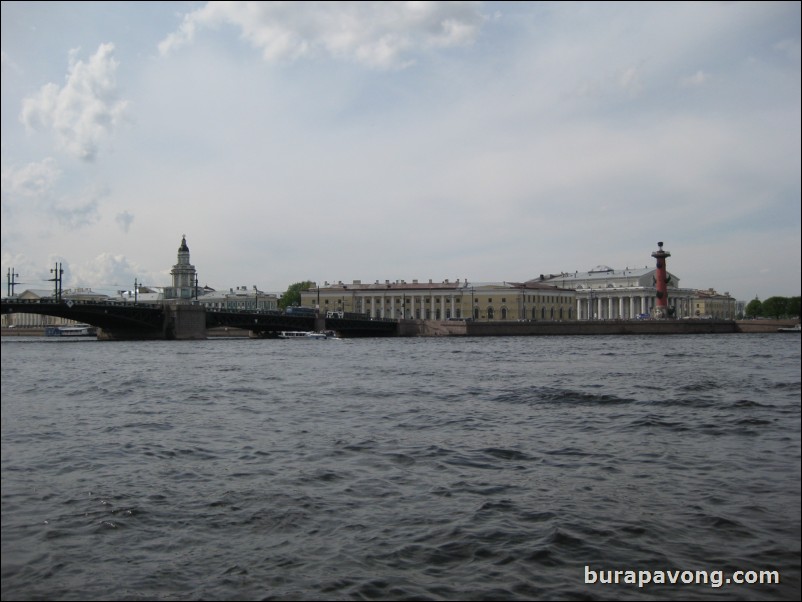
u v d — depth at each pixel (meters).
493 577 9.83
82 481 15.30
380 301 174.62
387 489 14.37
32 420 24.67
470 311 166.75
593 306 185.62
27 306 87.75
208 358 64.75
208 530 11.84
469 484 14.75
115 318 103.50
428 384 37.25
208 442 19.91
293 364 55.53
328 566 10.23
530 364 53.56
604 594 9.30
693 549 10.80
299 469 16.23
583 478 15.29
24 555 10.79
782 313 172.50
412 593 9.34
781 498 13.55
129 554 10.80
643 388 33.97
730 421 23.31
